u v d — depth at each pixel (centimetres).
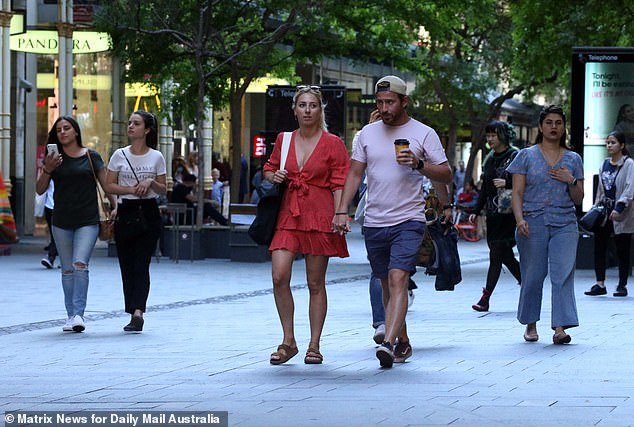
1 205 3328
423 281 4384
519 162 2600
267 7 5947
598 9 6153
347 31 6594
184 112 6856
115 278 4447
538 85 9362
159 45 6050
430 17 6538
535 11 6562
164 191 2898
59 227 2892
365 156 2253
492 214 3291
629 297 3734
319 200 2259
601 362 2247
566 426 1591
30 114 7506
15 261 5338
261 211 2255
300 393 1895
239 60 6400
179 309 3388
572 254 2573
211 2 5759
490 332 2777
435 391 1905
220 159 9794
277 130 5844
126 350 2492
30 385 2006
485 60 9425
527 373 2106
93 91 7588
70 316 2881
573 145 4997
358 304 3509
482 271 4966
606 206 3756
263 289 4078
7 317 3167
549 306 3388
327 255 2256
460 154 14262
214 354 2408
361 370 2166
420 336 2700
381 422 1627
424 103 9788
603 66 4966
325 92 5625
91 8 6869
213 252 5722
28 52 6800
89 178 2898
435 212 2600
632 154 4975
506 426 1594
